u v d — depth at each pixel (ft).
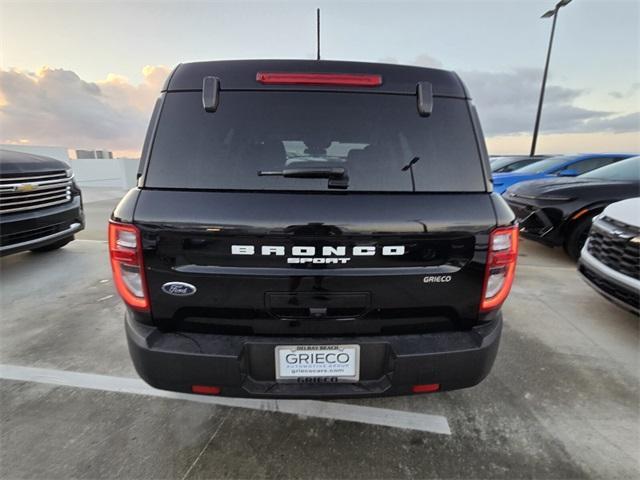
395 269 4.55
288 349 4.65
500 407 6.33
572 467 5.12
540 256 15.92
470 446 5.48
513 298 11.14
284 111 4.74
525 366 7.57
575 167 21.86
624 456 5.31
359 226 4.38
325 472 5.02
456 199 4.63
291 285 4.50
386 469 5.08
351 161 4.71
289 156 4.69
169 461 5.17
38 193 12.80
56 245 16.01
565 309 10.36
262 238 4.36
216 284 4.51
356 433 5.73
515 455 5.32
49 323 9.37
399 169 4.71
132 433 5.69
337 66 4.83
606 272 8.94
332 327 4.72
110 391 6.67
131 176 51.90
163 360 4.57
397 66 4.94
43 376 7.12
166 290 4.56
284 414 6.13
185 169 4.58
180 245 4.42
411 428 5.84
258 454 5.32
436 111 4.87
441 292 4.70
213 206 4.37
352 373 4.79
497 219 4.62
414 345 4.72
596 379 7.14
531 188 15.58
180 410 6.19
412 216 4.46
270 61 4.84
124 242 4.48
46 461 5.15
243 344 4.63
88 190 45.57
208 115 4.69
